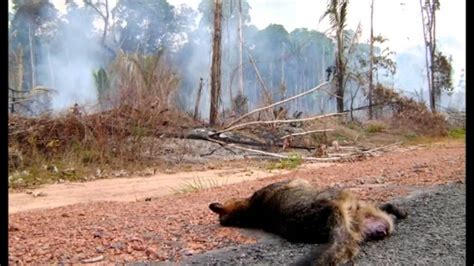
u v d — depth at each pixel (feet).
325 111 83.41
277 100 77.15
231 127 57.62
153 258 14.92
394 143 65.41
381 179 28.94
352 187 25.96
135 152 47.47
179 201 26.63
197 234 17.52
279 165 47.80
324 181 30.01
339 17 80.89
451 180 25.68
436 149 54.95
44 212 24.94
